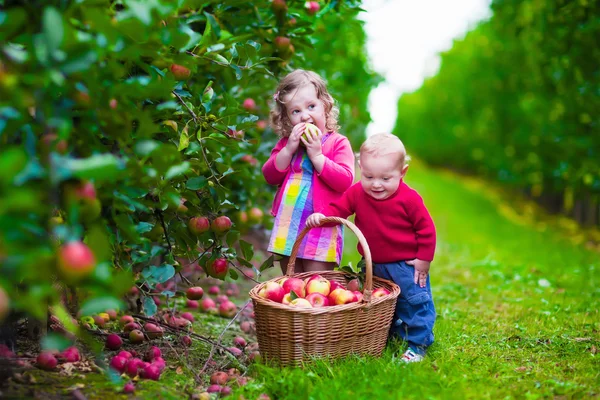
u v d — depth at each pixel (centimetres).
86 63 172
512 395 242
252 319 382
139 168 218
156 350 272
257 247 616
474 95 2100
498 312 405
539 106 1135
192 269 461
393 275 302
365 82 764
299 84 317
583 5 594
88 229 229
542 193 1617
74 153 222
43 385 223
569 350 307
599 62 687
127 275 177
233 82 355
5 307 152
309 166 317
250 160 394
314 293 278
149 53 219
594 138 857
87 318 297
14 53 167
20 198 149
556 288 489
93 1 189
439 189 1894
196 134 279
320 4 412
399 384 242
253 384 243
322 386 235
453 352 301
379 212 298
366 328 274
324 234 311
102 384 232
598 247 834
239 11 338
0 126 167
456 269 599
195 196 284
